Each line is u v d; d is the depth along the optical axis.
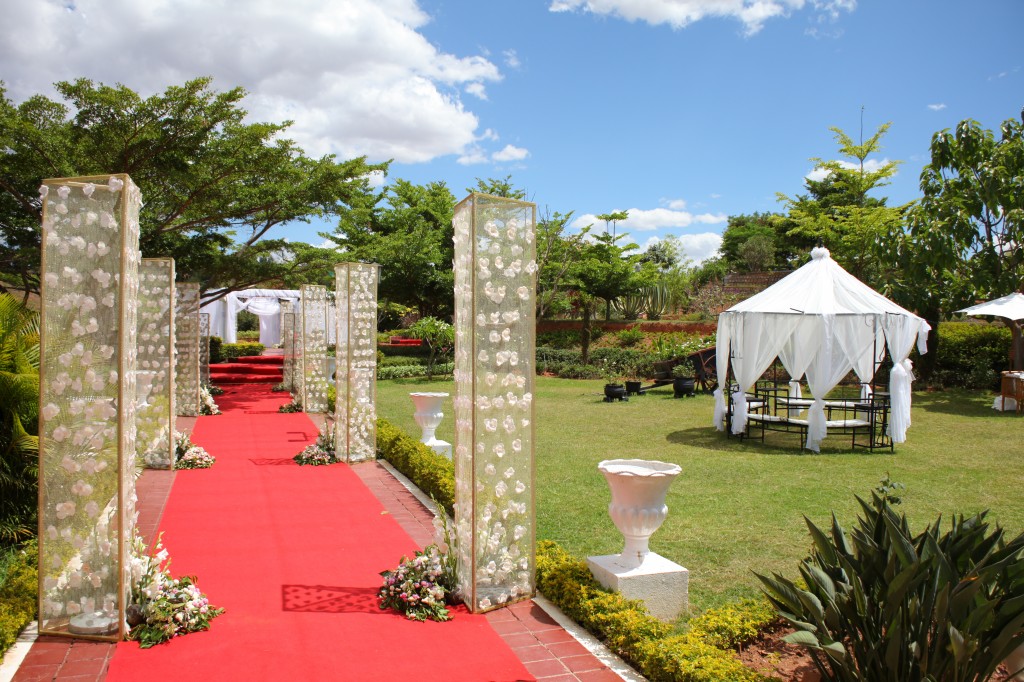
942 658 2.71
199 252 15.08
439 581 4.41
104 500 3.86
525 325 4.38
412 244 24.48
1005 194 15.06
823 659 3.43
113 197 3.85
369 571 4.99
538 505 6.59
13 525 5.09
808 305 9.95
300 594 4.54
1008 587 2.92
